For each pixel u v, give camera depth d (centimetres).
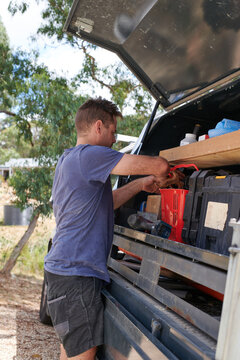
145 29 219
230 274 96
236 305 94
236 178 146
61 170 176
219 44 201
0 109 824
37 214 798
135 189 220
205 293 188
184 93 258
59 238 172
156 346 112
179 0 184
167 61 237
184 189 189
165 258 144
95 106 186
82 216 169
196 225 169
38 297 592
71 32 241
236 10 173
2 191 1154
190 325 119
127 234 194
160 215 210
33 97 729
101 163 165
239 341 93
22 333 375
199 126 255
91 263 165
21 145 916
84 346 161
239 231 95
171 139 275
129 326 136
